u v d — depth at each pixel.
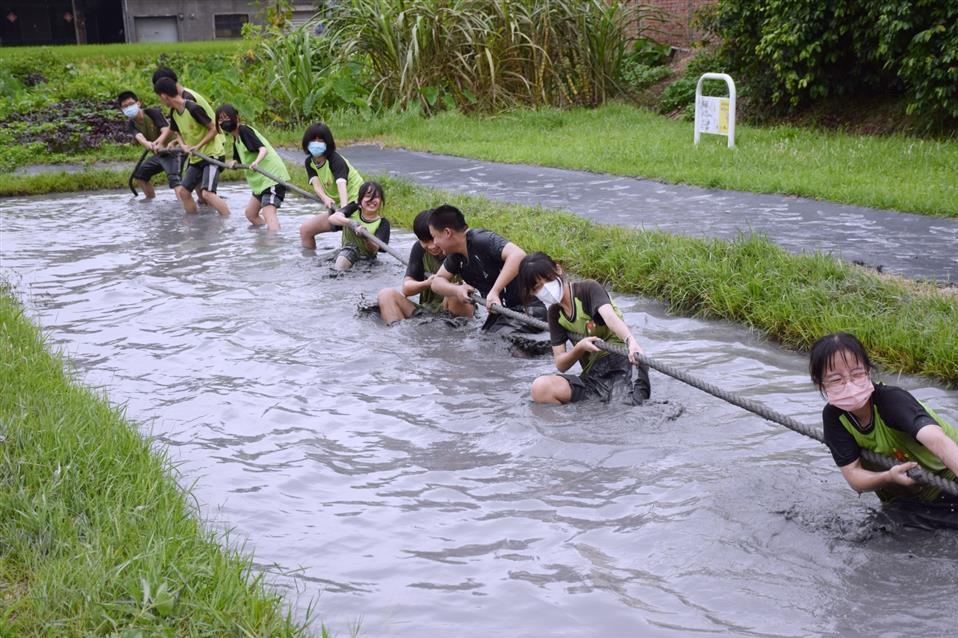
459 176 13.70
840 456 4.36
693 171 12.41
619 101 19.97
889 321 6.59
